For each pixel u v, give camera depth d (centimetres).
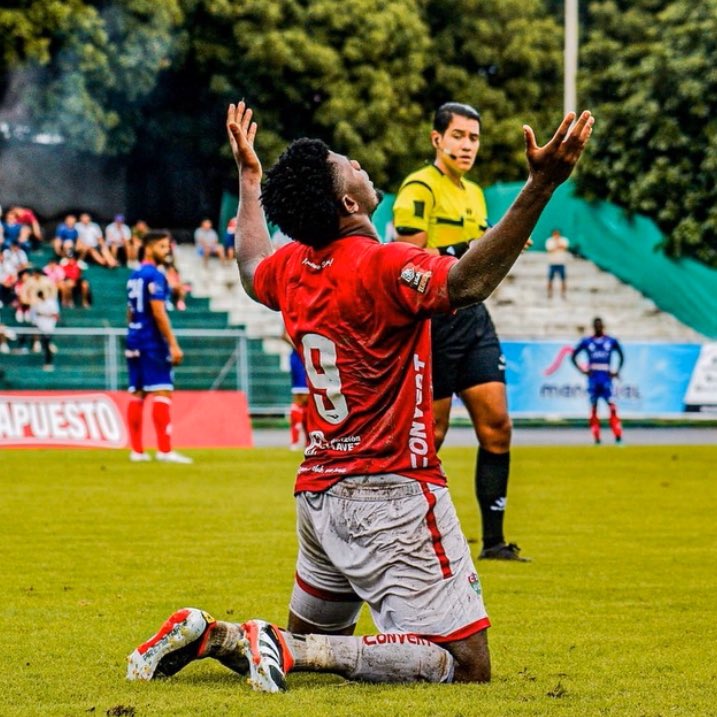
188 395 3409
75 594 1115
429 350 737
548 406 4209
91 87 5016
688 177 5434
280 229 740
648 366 4269
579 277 5403
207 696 711
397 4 5691
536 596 1121
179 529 1595
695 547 1458
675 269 5359
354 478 727
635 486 2255
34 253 4762
